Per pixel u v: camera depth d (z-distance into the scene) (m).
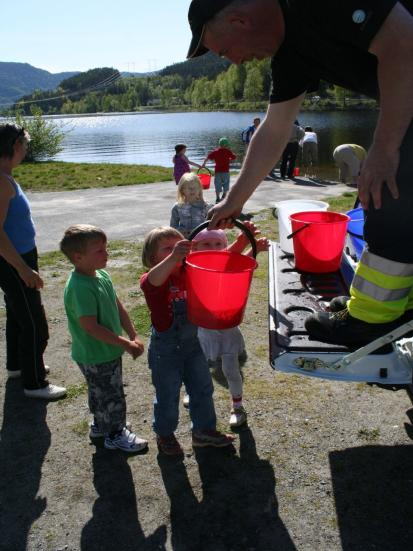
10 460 2.96
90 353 2.82
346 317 2.32
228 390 3.56
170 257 2.45
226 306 2.37
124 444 2.97
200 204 5.10
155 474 2.79
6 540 2.41
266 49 2.03
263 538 2.35
